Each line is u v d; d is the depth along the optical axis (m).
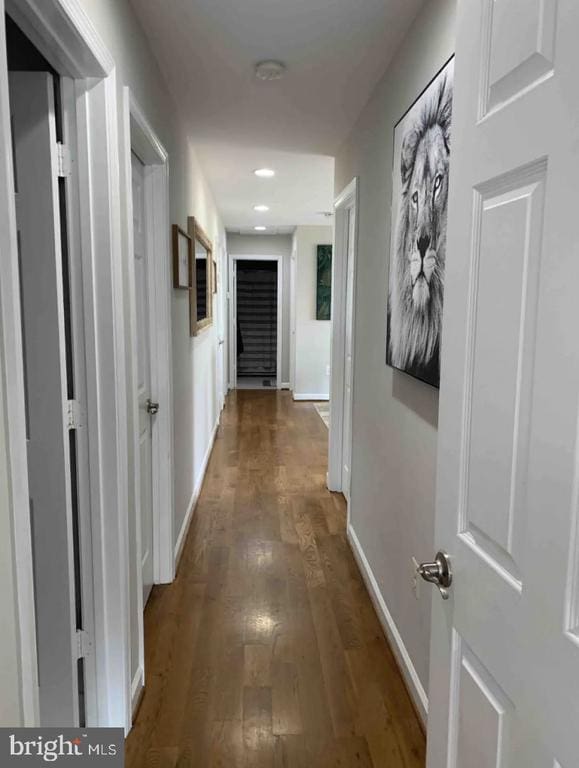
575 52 0.59
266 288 10.21
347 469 3.81
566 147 0.61
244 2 1.71
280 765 1.56
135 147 2.05
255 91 2.43
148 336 2.39
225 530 3.21
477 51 0.83
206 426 4.60
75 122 1.39
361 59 2.10
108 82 1.41
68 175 1.41
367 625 2.27
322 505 3.64
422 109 1.63
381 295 2.30
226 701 1.81
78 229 1.43
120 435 1.53
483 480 0.82
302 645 2.12
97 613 1.56
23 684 0.86
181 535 2.96
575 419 0.60
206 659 2.03
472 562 0.86
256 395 7.99
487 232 0.80
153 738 1.65
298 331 7.32
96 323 1.47
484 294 0.81
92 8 1.28
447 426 0.95
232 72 2.22
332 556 2.90
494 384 0.78
